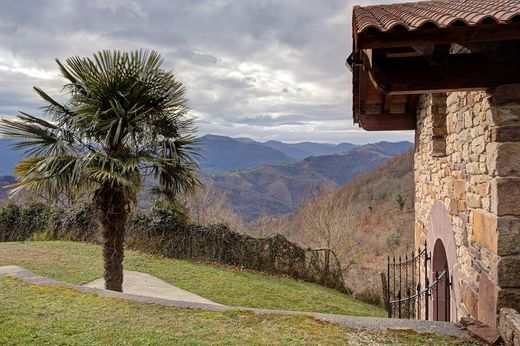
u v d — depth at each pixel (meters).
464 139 4.14
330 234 15.09
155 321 3.86
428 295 5.36
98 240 11.86
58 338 3.40
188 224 11.59
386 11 3.58
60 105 5.96
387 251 21.55
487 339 3.12
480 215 3.59
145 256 10.80
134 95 5.94
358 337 3.45
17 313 4.00
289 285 9.89
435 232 5.52
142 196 6.80
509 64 3.05
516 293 3.09
